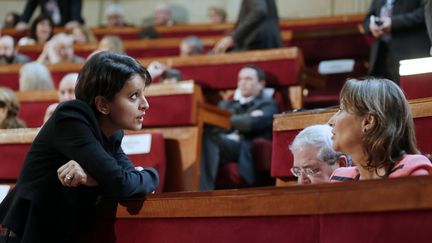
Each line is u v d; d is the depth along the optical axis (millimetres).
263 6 12234
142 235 4277
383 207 3350
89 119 4539
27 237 4355
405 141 4348
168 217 4180
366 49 13328
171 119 8625
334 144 4457
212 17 18672
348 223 3463
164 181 8469
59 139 4473
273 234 3709
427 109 5484
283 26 16453
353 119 4359
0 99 8477
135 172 4613
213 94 11641
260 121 9719
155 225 4238
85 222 4598
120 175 4387
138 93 4688
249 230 3807
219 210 3945
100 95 4621
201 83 11648
